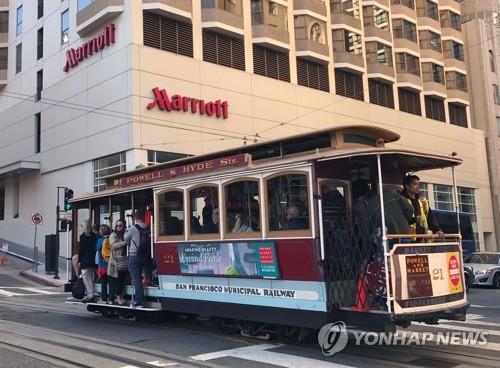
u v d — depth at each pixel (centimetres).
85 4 2650
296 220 727
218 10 2689
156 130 2416
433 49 4084
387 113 3631
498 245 4466
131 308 1006
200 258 873
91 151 2598
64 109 2848
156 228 973
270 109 2900
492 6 5031
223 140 2662
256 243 776
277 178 758
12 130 3434
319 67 3231
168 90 2481
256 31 2873
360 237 700
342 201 754
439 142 4050
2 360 702
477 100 4700
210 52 2689
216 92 2667
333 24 3353
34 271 2469
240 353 736
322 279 692
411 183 769
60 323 1064
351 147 782
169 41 2534
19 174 3300
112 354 735
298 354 725
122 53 2439
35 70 3206
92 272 1160
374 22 3600
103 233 1120
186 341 836
